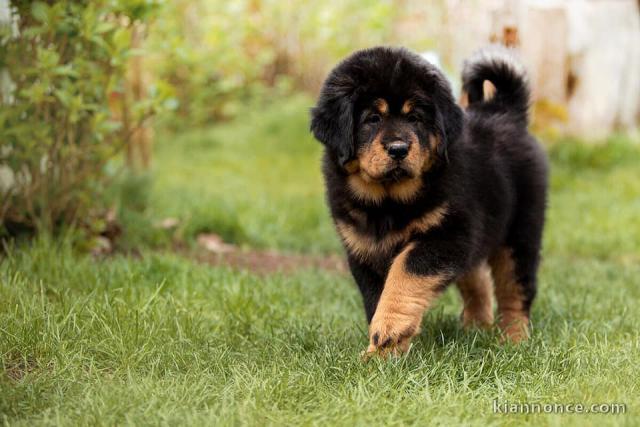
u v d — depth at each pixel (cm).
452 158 367
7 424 268
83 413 275
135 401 284
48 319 339
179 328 357
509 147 417
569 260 638
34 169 496
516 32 577
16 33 503
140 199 684
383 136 347
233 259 596
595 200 799
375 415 278
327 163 384
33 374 303
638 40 1020
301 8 1316
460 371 322
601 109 996
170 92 527
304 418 276
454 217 358
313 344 359
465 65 446
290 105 1300
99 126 496
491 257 425
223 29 1184
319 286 501
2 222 493
